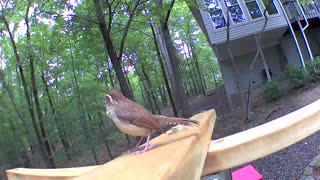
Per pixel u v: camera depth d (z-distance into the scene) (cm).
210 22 2191
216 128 1748
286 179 926
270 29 2233
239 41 2231
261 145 237
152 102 3353
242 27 2200
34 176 238
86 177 176
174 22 3177
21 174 248
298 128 249
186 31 3641
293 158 1004
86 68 2211
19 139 2050
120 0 1495
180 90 1855
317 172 877
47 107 2289
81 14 1515
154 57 2823
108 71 2212
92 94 1988
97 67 2230
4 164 1944
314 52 2428
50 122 2042
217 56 2295
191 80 4681
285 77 1970
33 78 1973
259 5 2253
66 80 2270
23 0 1620
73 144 2002
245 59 2391
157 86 3262
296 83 1883
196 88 4653
